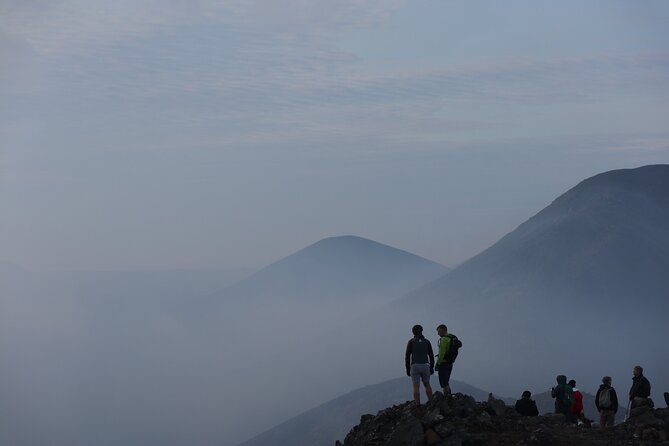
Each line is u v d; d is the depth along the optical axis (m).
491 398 31.53
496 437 28.84
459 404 30.55
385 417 31.80
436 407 30.14
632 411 31.48
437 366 31.53
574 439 28.64
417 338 31.73
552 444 28.17
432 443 28.70
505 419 30.30
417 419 29.28
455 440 28.47
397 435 29.19
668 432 29.66
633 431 29.58
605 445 28.12
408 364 31.73
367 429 31.62
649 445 28.09
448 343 31.39
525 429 29.56
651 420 30.58
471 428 29.48
